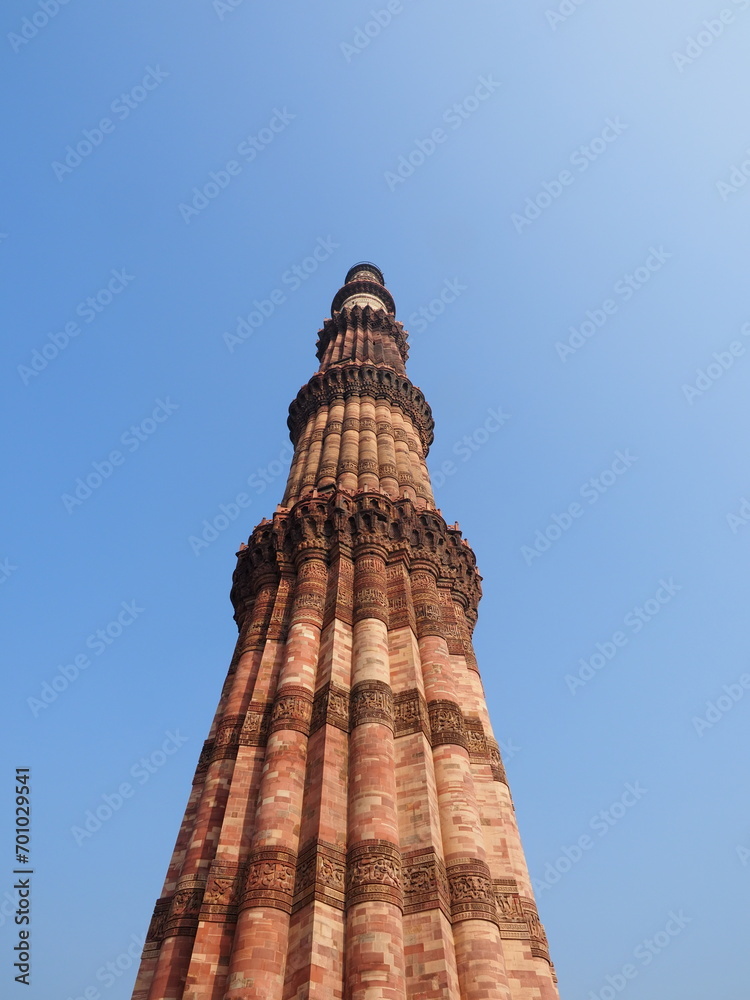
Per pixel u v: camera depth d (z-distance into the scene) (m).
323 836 16.25
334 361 44.59
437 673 22.00
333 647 21.78
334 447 34.56
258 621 25.09
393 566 26.23
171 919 16.30
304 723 19.70
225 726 21.09
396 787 17.91
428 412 42.31
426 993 13.73
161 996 14.83
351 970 13.72
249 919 14.85
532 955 16.81
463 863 16.77
